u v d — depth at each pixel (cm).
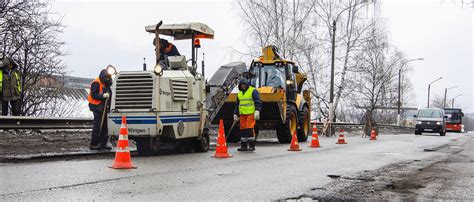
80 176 740
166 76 1117
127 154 855
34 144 1189
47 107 1931
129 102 1084
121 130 855
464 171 914
